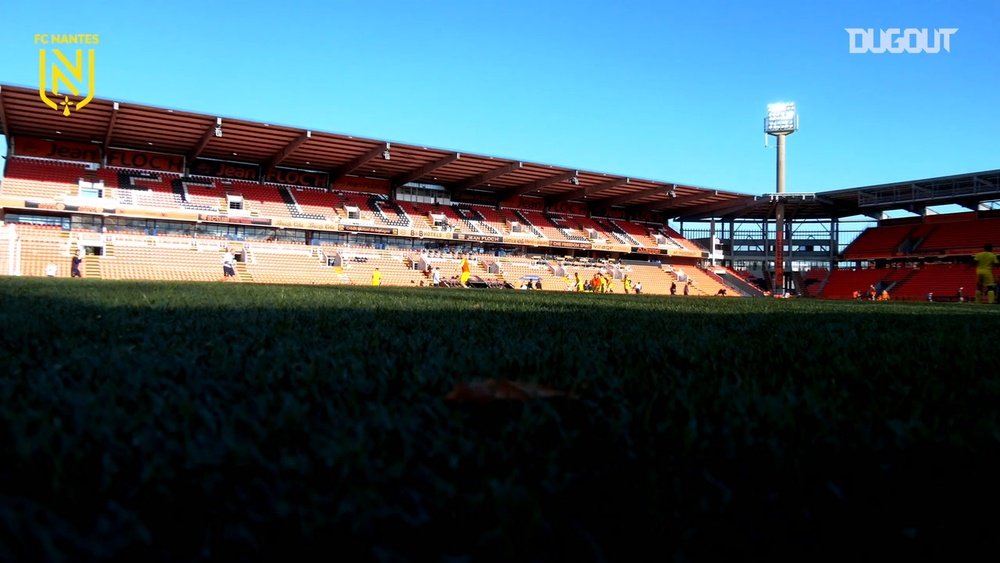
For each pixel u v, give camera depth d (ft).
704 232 172.65
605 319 14.79
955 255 137.18
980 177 121.60
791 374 6.10
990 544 2.46
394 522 2.45
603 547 2.39
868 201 141.18
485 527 2.48
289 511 2.41
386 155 107.55
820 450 3.39
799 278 164.55
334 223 115.85
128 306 14.82
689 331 11.58
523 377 5.49
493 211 141.69
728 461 3.28
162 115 90.94
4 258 81.10
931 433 3.59
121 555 2.11
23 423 3.36
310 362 6.14
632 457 3.25
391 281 115.24
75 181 100.12
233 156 114.21
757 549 2.41
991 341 10.48
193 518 2.46
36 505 2.38
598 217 156.76
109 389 4.40
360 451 3.01
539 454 3.27
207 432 3.38
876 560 2.35
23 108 87.40
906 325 15.48
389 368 5.81
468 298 29.12
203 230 108.58
